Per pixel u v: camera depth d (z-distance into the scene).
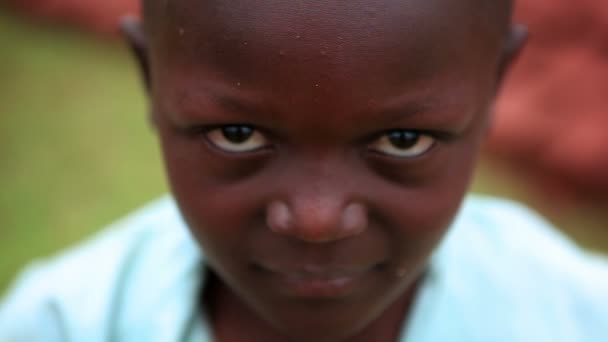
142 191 1.36
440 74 0.38
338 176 0.39
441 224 0.42
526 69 1.63
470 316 0.53
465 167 0.41
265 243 0.41
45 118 1.60
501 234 0.58
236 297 0.52
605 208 1.42
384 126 0.38
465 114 0.40
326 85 0.37
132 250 0.56
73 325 0.54
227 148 0.40
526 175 1.47
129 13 1.97
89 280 0.56
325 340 0.44
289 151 0.39
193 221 0.42
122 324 0.54
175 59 0.40
